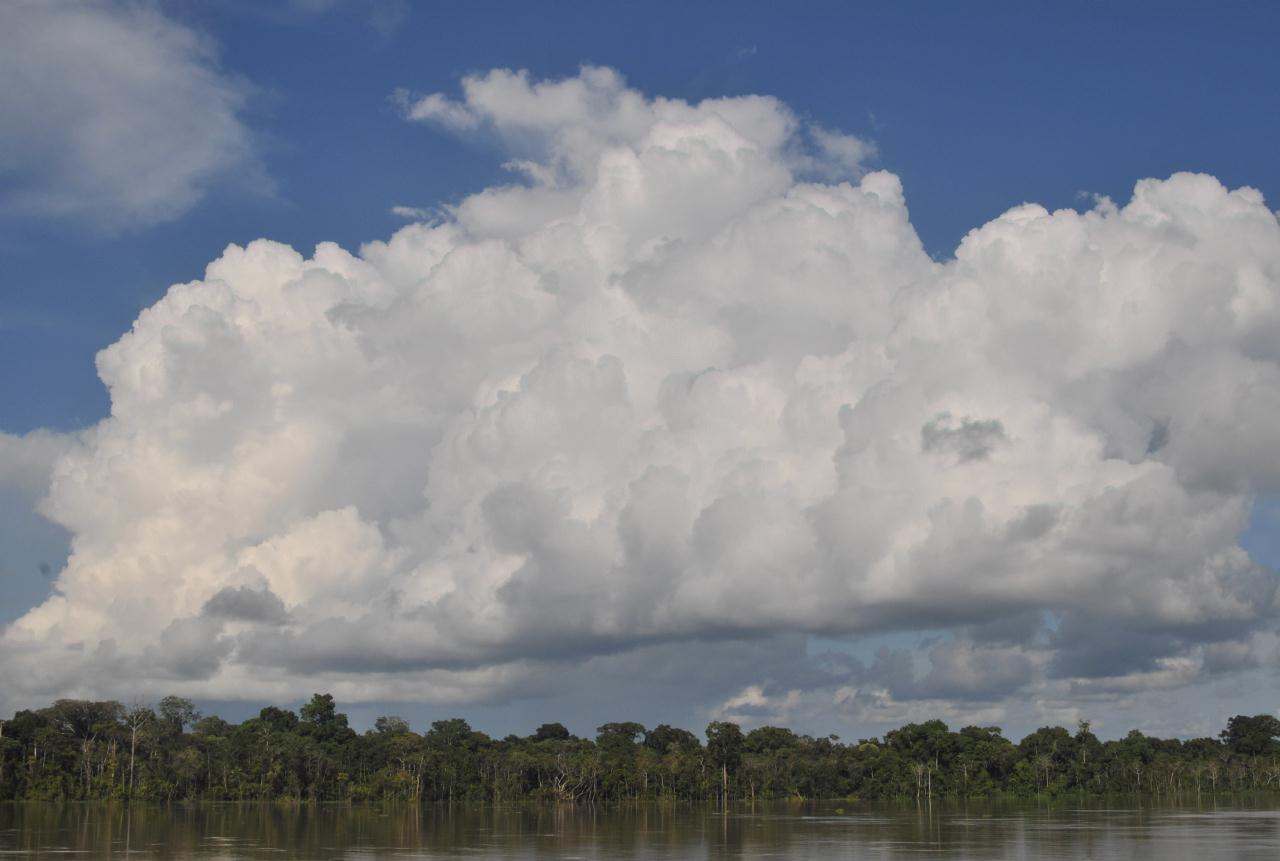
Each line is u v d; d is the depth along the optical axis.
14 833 159.75
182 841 147.12
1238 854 129.38
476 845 146.12
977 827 186.38
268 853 131.00
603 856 130.38
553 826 194.62
